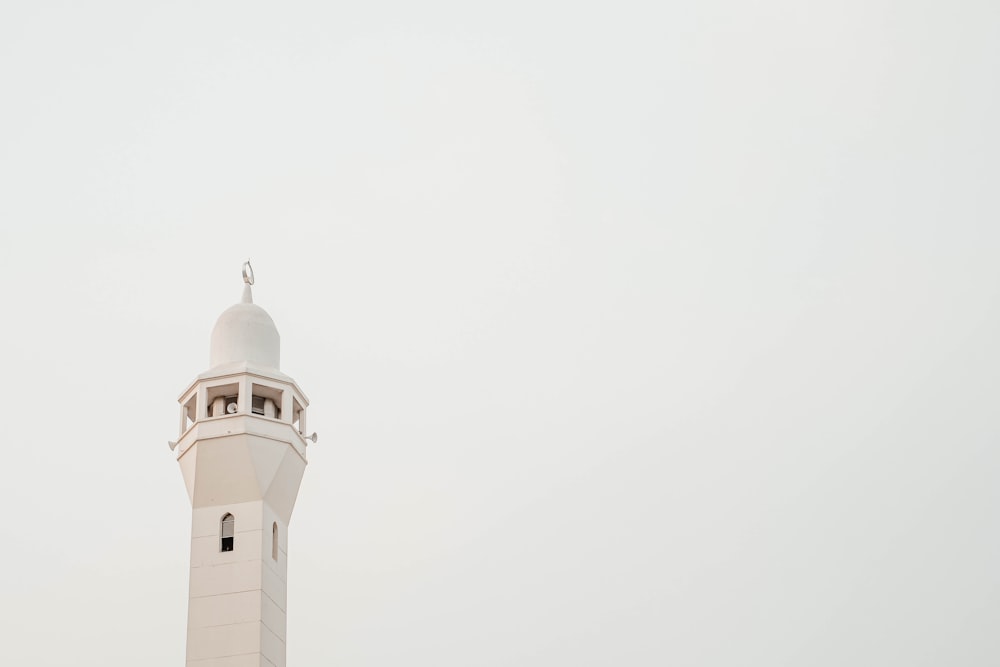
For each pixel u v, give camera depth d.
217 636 46.69
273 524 50.03
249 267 56.78
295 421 53.81
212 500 49.44
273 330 54.19
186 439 50.78
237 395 52.09
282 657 48.62
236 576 47.78
